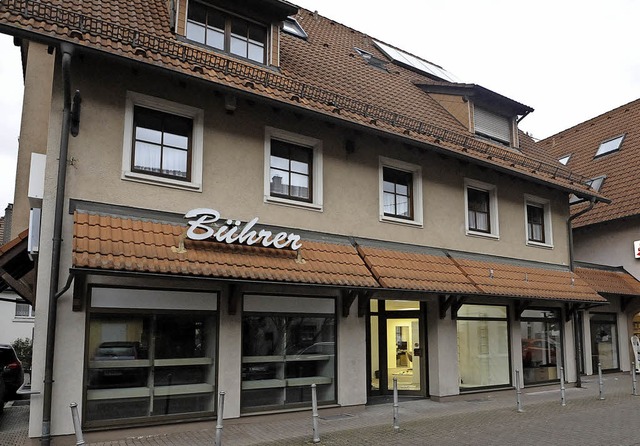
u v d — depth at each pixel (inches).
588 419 421.4
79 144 351.6
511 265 585.0
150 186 374.9
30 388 340.2
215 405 379.6
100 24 369.7
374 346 531.5
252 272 362.9
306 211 447.8
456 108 631.2
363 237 479.5
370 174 494.6
